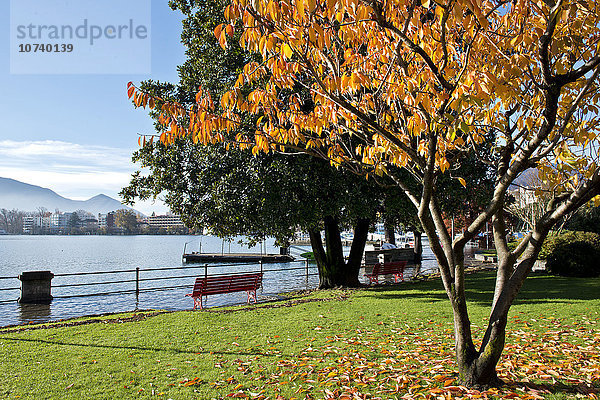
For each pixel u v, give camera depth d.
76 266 34.84
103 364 5.70
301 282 19.44
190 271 29.55
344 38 4.00
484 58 4.16
